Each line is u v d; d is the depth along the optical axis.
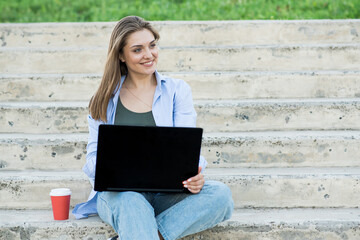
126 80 3.11
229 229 3.06
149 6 6.79
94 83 4.21
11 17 6.70
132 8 6.72
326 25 4.82
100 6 6.96
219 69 4.52
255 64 4.52
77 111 3.86
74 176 3.39
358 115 3.87
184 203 2.82
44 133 3.87
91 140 3.03
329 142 3.60
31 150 3.58
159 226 2.82
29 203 3.38
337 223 3.07
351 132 3.77
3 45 4.87
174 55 4.50
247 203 3.38
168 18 6.26
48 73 4.54
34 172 3.53
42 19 6.63
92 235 3.05
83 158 3.60
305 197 3.38
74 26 4.86
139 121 3.03
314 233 3.08
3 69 4.53
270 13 6.23
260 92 4.21
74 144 3.58
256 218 3.14
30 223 3.06
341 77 4.20
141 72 2.98
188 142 2.77
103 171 2.78
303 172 3.45
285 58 4.50
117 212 2.75
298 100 4.03
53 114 3.86
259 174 3.40
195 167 2.80
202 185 2.84
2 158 3.59
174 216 2.82
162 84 3.10
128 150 2.76
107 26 4.86
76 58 4.53
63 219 3.12
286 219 3.11
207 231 3.05
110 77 2.97
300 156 3.62
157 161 2.78
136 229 2.65
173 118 3.10
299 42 4.83
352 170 3.51
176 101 3.09
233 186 3.36
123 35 2.92
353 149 3.61
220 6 6.59
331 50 4.49
